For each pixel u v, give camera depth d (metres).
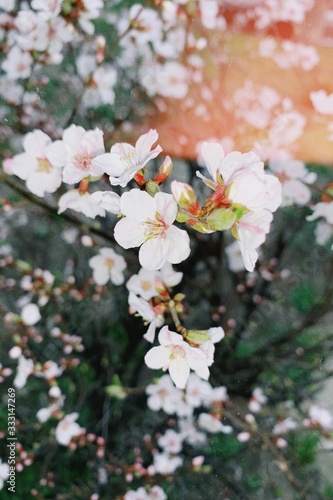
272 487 0.44
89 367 0.44
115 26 0.46
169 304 0.21
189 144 0.41
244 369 0.44
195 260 0.39
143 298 0.22
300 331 0.43
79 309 0.43
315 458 0.44
